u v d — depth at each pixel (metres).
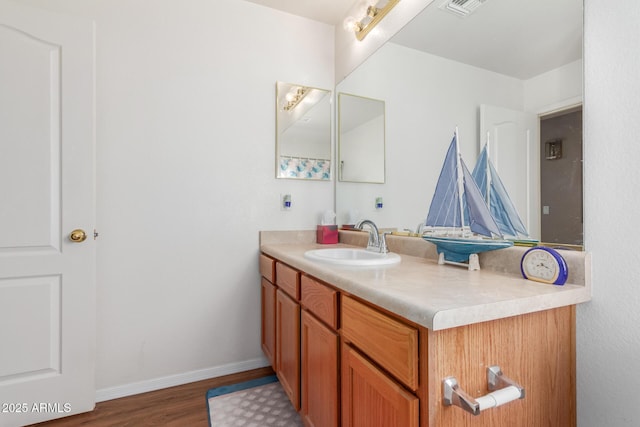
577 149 0.89
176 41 1.79
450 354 0.68
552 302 0.79
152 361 1.74
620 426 0.80
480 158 1.16
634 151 0.78
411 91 1.51
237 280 1.94
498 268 1.07
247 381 1.82
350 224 2.04
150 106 1.73
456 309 0.66
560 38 0.93
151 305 1.73
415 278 0.96
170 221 1.77
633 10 0.78
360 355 0.91
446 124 1.31
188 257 1.82
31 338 1.43
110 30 1.65
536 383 0.81
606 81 0.84
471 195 1.19
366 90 1.86
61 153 1.48
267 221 2.01
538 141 0.98
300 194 2.11
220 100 1.89
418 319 0.67
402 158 1.57
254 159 1.98
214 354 1.88
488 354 0.73
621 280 0.80
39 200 1.45
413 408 0.68
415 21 1.49
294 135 2.09
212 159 1.87
